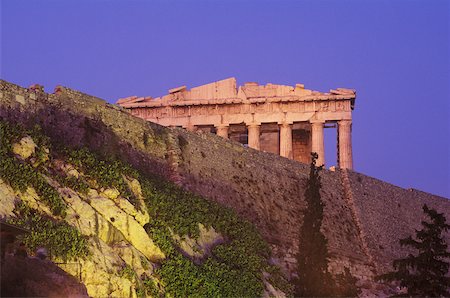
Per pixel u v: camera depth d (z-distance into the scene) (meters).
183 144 74.06
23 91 62.69
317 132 124.38
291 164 83.62
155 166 71.00
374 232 86.25
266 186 79.69
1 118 59.88
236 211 74.94
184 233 62.66
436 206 96.31
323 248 70.38
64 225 52.59
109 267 52.88
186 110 126.75
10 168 53.41
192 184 72.62
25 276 47.53
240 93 126.69
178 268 57.94
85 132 66.38
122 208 58.09
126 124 70.19
